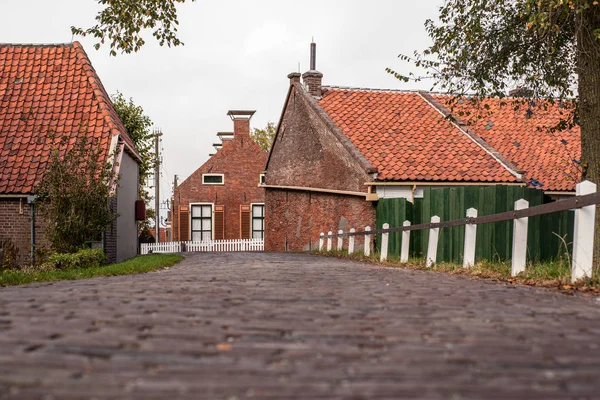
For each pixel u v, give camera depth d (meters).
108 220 15.02
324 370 2.98
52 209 14.66
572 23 10.32
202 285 6.79
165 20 14.94
